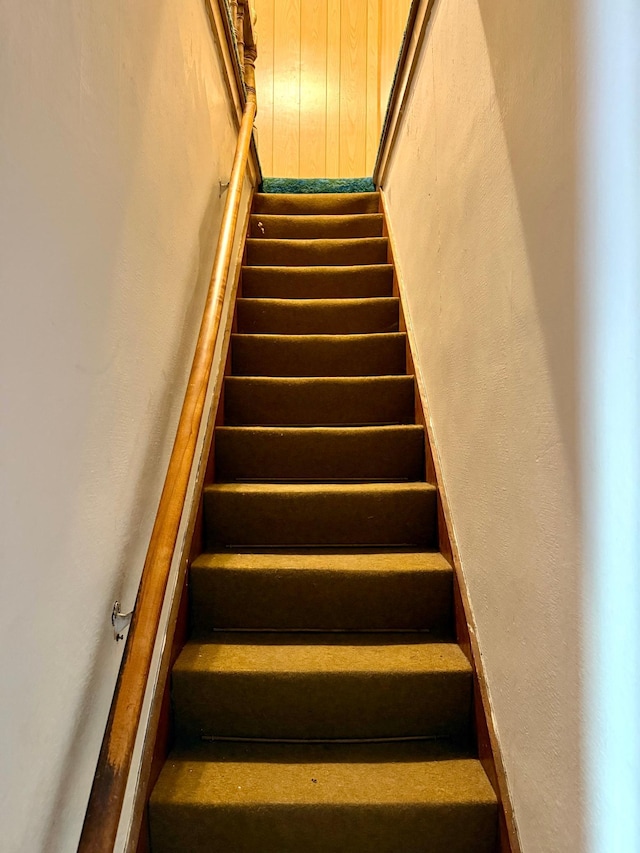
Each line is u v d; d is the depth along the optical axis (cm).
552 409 84
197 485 160
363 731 126
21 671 63
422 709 125
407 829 106
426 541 166
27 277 64
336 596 145
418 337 198
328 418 204
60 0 73
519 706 98
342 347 219
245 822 106
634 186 61
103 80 89
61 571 73
